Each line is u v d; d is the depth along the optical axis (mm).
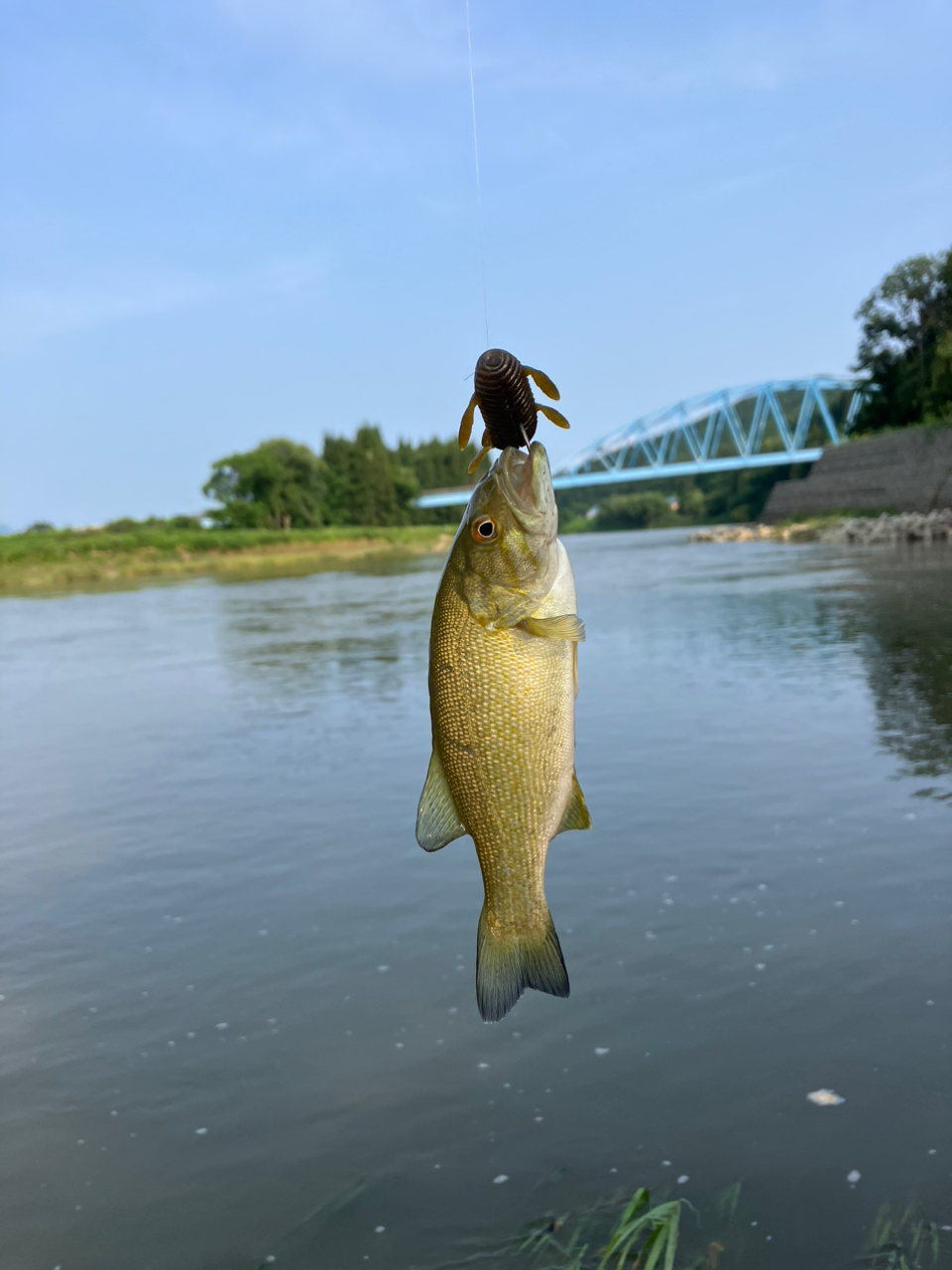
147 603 7523
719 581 5750
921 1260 594
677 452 35031
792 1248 614
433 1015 928
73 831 1575
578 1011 909
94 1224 688
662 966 977
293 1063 866
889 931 1015
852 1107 746
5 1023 965
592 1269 604
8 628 5805
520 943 462
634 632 3494
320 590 8023
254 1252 652
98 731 2396
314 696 2662
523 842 460
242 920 1179
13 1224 693
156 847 1468
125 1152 763
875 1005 879
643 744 1824
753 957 979
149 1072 869
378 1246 645
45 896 1301
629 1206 646
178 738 2236
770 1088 776
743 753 1713
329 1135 763
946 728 1777
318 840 1442
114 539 16156
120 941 1143
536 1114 768
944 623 3082
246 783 1791
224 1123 789
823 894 1114
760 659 2689
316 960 1055
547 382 405
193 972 1049
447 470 31297
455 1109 784
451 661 456
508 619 448
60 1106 824
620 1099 778
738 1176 684
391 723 2223
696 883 1169
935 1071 782
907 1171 676
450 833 470
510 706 451
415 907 1181
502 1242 639
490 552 444
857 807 1394
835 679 2316
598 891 1166
